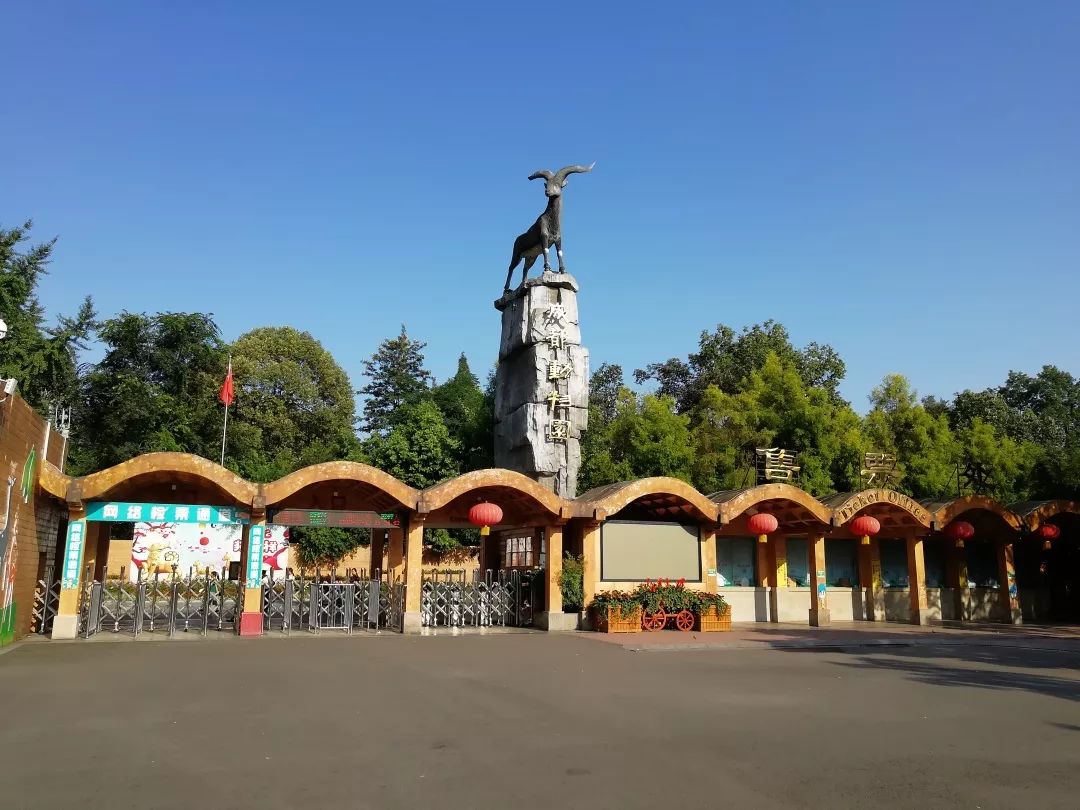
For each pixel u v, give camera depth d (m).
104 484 19.30
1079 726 10.41
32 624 19.67
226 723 9.95
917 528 27.34
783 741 9.30
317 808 6.69
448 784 7.41
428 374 64.44
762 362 51.19
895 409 44.28
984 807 6.92
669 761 8.33
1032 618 30.95
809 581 27.84
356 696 11.89
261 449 50.47
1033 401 62.22
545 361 32.12
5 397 15.19
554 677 14.07
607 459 39.66
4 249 33.22
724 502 24.61
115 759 8.18
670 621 23.48
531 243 33.91
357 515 22.28
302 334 58.44
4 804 6.68
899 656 18.48
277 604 23.69
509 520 26.22
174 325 43.12
